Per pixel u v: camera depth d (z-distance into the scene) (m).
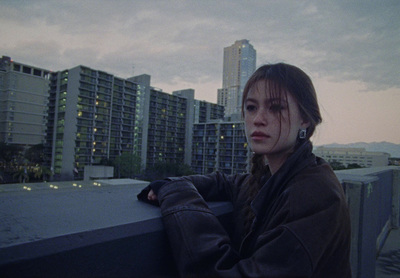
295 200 0.61
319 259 0.58
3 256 0.41
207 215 0.66
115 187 1.09
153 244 0.64
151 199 0.82
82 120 56.25
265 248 0.56
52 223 0.56
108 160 55.75
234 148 64.88
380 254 3.03
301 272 0.52
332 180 0.66
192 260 0.56
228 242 0.62
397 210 4.06
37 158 62.91
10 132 76.12
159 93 74.94
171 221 0.64
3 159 58.59
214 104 91.12
